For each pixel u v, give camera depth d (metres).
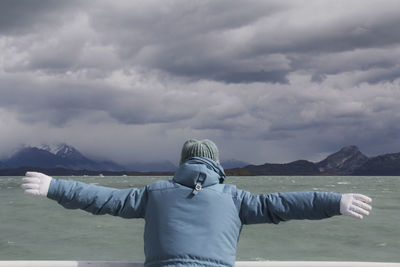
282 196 1.72
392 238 16.09
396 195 49.16
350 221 21.20
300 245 14.77
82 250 13.73
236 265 2.04
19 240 15.37
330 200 1.64
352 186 85.50
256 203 1.73
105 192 1.84
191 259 1.65
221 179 1.91
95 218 22.84
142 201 1.85
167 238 1.70
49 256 12.66
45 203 34.66
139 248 14.12
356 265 2.02
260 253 13.40
